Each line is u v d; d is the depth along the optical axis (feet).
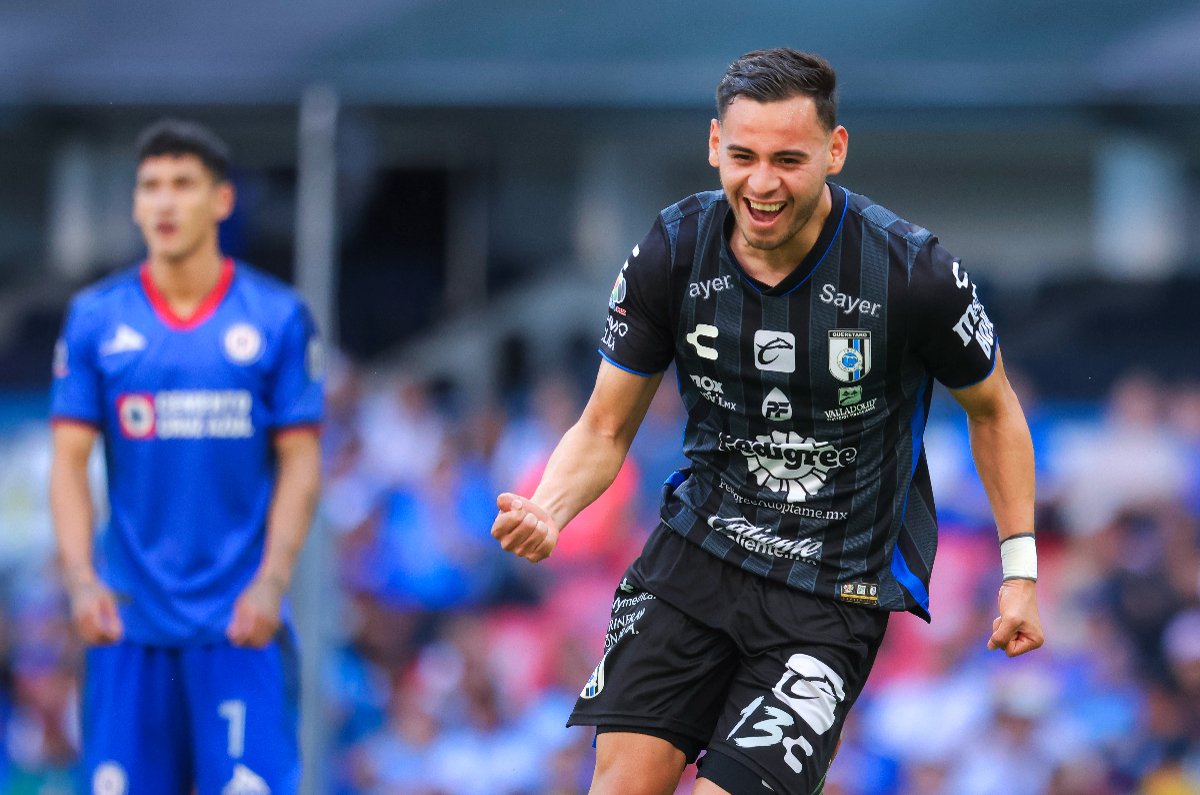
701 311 36.42
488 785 85.97
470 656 88.84
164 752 52.75
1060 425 94.89
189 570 52.34
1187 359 98.63
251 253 110.83
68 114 104.53
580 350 111.65
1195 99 95.09
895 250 35.55
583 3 102.47
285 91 100.78
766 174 33.53
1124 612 86.63
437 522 92.38
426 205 113.50
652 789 37.76
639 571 39.45
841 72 98.48
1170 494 90.48
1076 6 98.12
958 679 85.35
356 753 86.53
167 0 104.94
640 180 113.29
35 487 93.35
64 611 89.71
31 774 87.76
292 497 53.01
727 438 37.65
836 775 84.07
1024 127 102.01
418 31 101.65
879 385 36.22
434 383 107.86
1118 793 82.94
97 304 53.31
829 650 37.17
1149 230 111.86
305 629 60.70
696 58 100.73
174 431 52.44
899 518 37.76
